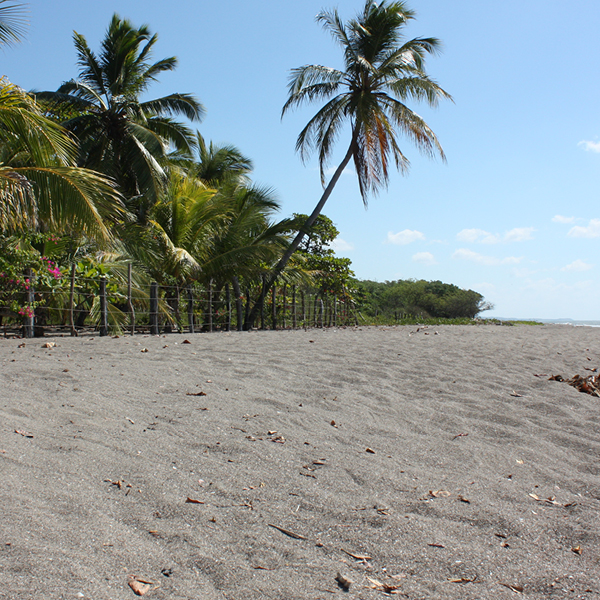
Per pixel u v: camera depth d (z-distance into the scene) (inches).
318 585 67.1
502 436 142.0
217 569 69.3
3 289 336.5
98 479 95.0
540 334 604.7
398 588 67.5
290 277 683.4
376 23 688.4
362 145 682.2
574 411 172.4
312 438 130.7
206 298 593.0
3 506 80.3
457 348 344.5
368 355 279.9
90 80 680.4
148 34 683.4
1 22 292.7
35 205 311.6
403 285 2143.2
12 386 161.5
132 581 64.7
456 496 99.0
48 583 62.2
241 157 810.2
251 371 210.2
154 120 708.7
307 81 693.3
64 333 415.2
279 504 91.0
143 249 511.8
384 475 108.0
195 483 97.2
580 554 78.9
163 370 204.7
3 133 330.3
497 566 74.2
